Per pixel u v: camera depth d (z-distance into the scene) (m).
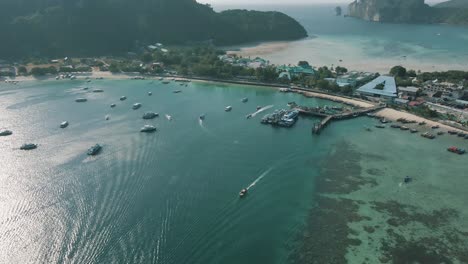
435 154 133.25
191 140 146.75
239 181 114.88
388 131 156.38
